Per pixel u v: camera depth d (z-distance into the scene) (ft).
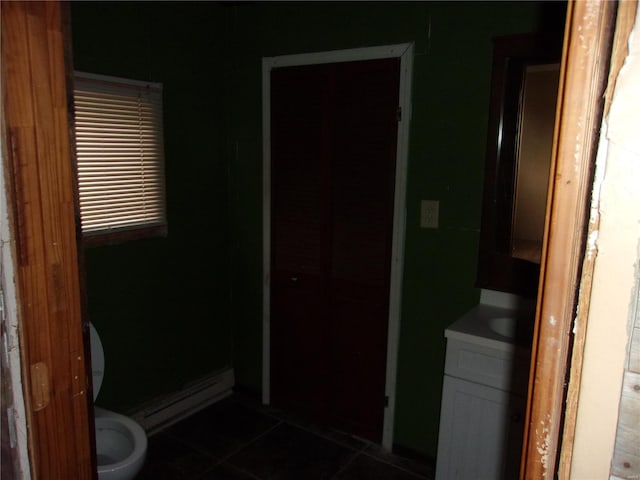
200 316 9.32
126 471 5.80
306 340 8.94
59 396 2.72
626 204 1.64
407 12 7.13
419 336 7.77
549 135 6.26
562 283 1.81
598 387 1.79
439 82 7.04
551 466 1.95
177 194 8.57
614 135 1.62
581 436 1.86
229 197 9.57
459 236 7.22
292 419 9.15
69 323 2.72
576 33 1.66
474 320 6.63
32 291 2.52
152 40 7.83
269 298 9.24
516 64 6.44
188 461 7.91
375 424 8.40
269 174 8.82
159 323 8.57
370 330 8.19
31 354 2.56
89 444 2.95
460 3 6.73
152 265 8.31
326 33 7.86
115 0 7.23
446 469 6.64
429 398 7.82
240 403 9.68
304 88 8.18
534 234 6.61
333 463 7.95
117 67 7.38
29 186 2.44
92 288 7.44
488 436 6.21
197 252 9.09
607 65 1.63
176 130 8.40
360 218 7.97
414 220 7.54
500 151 6.69
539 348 1.90
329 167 8.13
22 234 2.44
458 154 7.04
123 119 7.56
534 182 6.49
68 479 2.83
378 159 7.64
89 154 7.16
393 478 7.63
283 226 8.86
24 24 2.34
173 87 8.26
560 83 1.73
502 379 5.99
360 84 7.63
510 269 6.88
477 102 6.80
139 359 8.32
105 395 7.88
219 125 9.18
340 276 8.34
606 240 1.69
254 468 7.79
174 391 9.02
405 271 7.75
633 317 1.69
